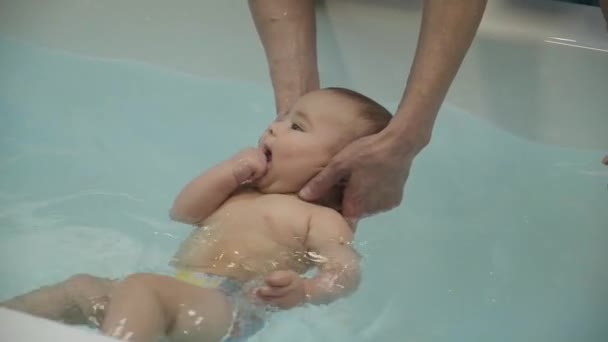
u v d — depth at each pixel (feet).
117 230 3.70
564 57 4.13
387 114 3.67
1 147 4.19
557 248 3.78
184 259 3.32
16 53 4.74
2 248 3.54
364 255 3.66
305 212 3.39
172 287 2.87
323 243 3.30
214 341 2.89
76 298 2.84
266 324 3.13
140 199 3.95
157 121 4.50
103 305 2.81
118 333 2.62
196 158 4.29
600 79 4.10
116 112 4.53
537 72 4.18
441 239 3.83
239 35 4.58
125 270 3.41
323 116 3.54
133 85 4.71
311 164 3.48
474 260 3.72
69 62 4.75
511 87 4.25
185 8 4.62
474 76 4.28
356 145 3.36
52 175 4.06
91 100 4.58
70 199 3.91
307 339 3.19
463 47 3.51
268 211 3.39
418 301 3.48
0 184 3.95
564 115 4.21
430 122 3.49
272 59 4.13
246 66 4.64
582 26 4.20
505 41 4.18
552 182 4.12
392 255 3.71
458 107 4.37
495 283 3.59
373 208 3.61
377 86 4.43
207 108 4.61
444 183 4.16
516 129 4.30
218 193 3.45
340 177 3.41
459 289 3.56
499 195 4.08
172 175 4.16
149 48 4.74
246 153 3.49
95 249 3.56
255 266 3.25
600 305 3.49
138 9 4.67
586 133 4.19
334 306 3.34
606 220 3.92
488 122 4.33
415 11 4.29
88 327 2.80
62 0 4.72
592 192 4.06
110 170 4.14
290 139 3.50
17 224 3.71
